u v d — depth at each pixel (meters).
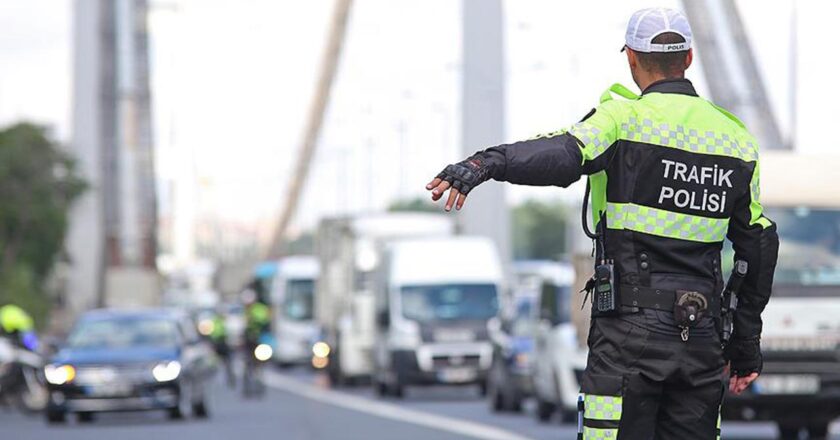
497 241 98.88
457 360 67.12
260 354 66.19
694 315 10.90
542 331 46.38
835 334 33.69
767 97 147.25
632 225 11.05
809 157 34.78
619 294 11.04
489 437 39.09
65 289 165.12
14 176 152.50
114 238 182.38
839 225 34.22
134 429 43.91
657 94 11.17
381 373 69.50
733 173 11.16
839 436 37.19
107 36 184.88
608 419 11.01
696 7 148.50
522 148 10.65
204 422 47.41
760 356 11.71
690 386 11.03
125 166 184.62
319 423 46.25
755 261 11.40
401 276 68.75
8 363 52.53
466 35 106.25
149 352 46.81
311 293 105.94
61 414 46.78
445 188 10.53
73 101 163.00
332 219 86.69
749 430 40.56
